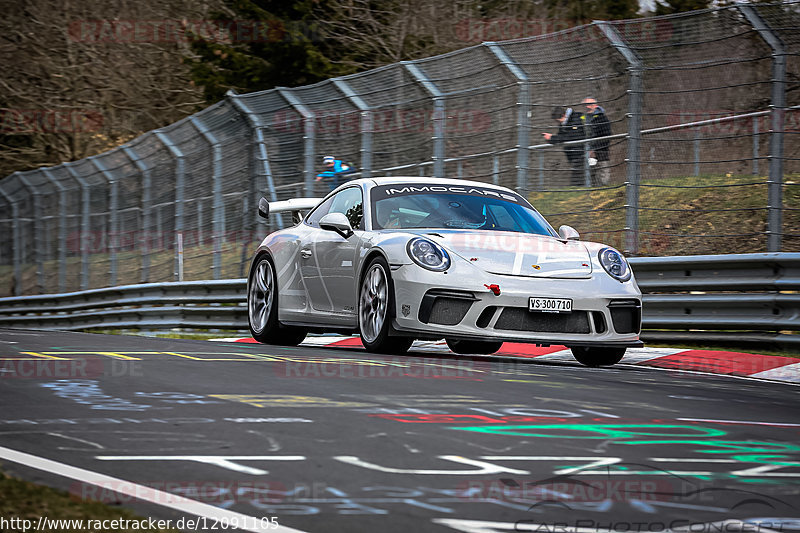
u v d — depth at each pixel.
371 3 87.88
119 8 96.06
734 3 31.88
